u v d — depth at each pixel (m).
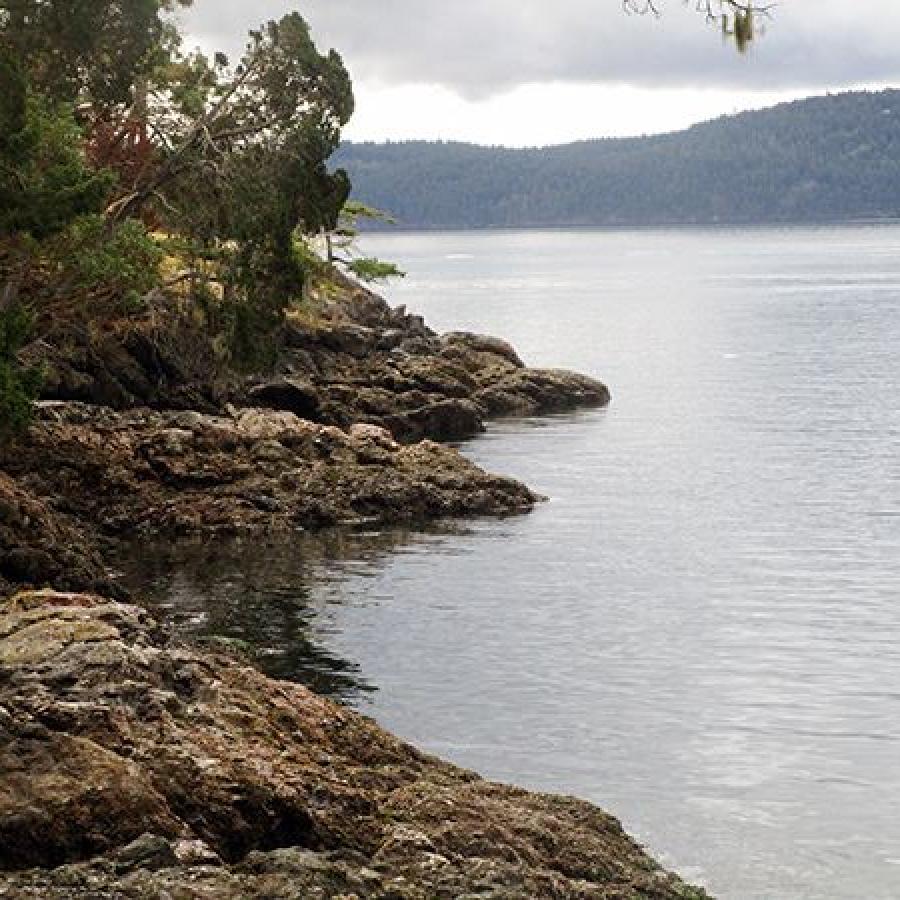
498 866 22.36
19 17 61.84
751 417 98.75
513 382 100.75
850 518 63.50
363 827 23.62
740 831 29.81
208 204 69.75
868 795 31.69
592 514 63.12
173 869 20.61
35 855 21.17
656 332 176.00
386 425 84.00
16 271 58.00
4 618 28.14
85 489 58.34
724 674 40.25
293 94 70.19
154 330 76.50
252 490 59.59
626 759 33.88
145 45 66.00
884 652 42.38
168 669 27.02
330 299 112.12
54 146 53.62
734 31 33.81
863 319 188.75
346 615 46.22
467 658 41.75
